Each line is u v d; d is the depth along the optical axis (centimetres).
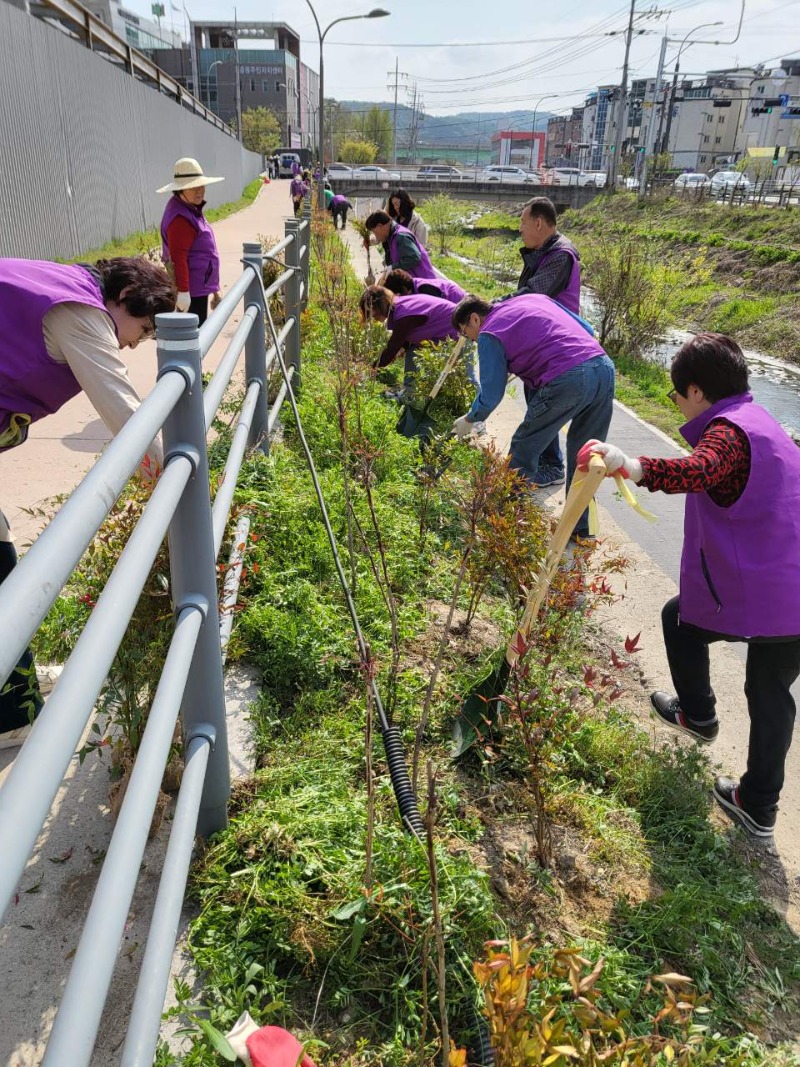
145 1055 138
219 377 278
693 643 302
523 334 461
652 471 245
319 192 2644
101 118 1580
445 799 254
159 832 234
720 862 269
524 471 486
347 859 218
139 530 145
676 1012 159
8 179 1145
